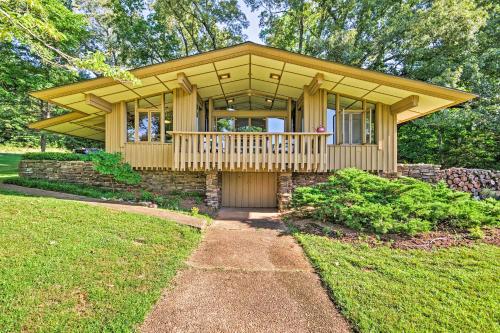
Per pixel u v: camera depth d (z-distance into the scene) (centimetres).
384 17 1581
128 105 946
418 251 465
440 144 1467
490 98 1161
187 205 798
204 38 2108
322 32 1819
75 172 917
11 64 1296
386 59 1548
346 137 912
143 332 264
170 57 2023
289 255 468
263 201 945
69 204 588
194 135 819
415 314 296
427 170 935
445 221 589
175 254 434
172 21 1939
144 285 338
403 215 553
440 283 361
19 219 473
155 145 916
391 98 855
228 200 945
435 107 895
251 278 383
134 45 1916
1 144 2453
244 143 814
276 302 325
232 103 1193
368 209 548
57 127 1198
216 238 546
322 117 889
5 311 268
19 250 378
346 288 348
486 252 459
